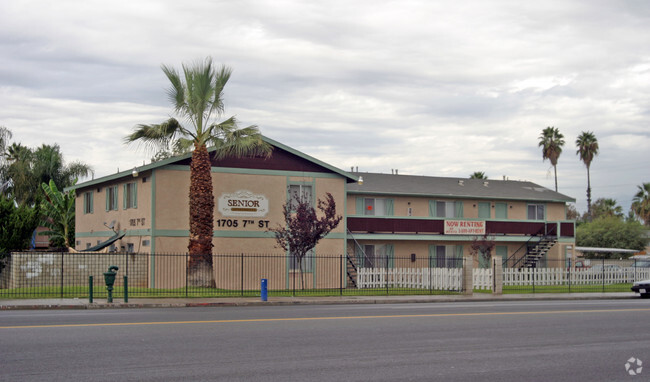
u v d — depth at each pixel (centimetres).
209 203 3120
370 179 4697
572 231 4838
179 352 1252
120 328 1588
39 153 6059
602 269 4047
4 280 3359
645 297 3325
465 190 4797
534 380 1061
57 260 3222
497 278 3266
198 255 2920
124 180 3578
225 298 2692
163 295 2748
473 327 1700
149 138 3070
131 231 3472
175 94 3089
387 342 1416
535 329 1681
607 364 1207
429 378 1059
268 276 3528
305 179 3650
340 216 3394
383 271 3716
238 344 1356
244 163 3509
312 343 1385
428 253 4541
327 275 3684
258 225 3519
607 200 8825
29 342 1352
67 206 4606
